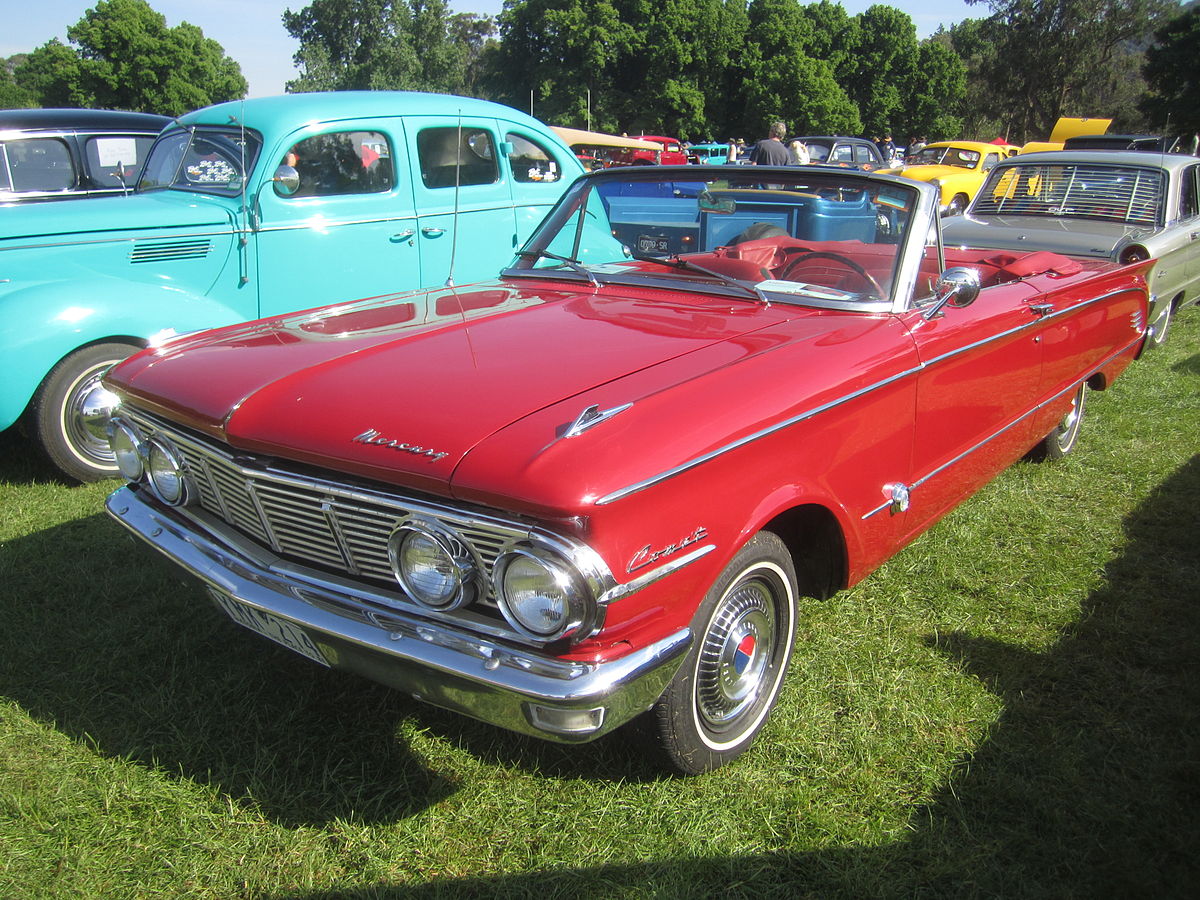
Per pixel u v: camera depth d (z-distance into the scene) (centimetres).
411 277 574
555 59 5091
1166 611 325
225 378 240
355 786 234
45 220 445
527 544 179
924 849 214
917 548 373
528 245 352
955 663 292
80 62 5153
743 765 243
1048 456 463
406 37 5731
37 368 414
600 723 187
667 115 4938
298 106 519
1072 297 382
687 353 236
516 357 234
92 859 210
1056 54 4919
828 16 5394
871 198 290
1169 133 4162
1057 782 237
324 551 217
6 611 319
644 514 187
